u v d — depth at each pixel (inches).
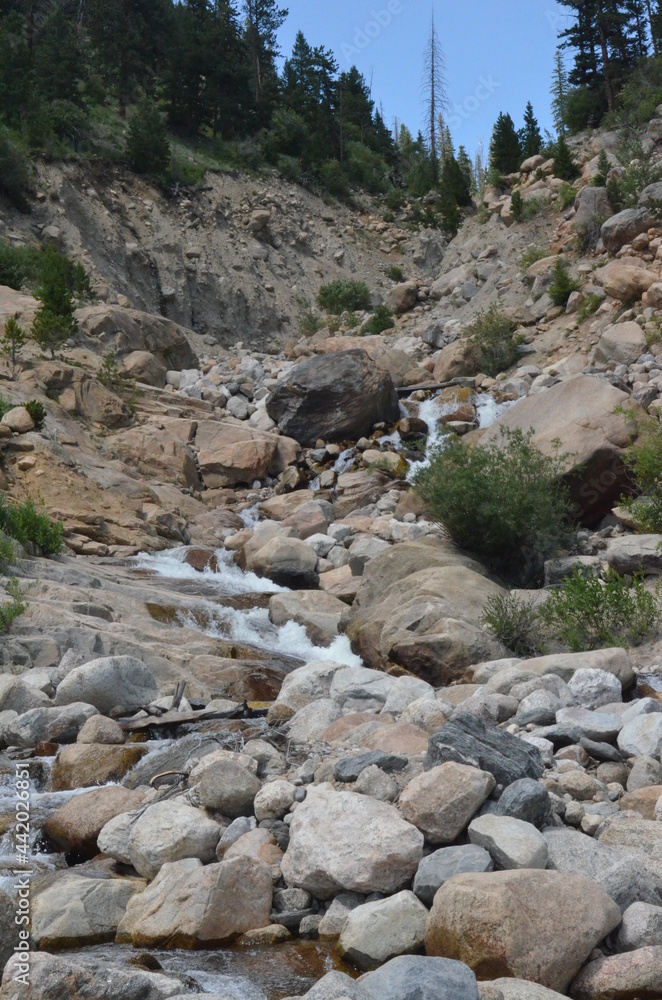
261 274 1793.8
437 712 304.2
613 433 655.8
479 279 1457.9
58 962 169.3
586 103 1951.3
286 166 2090.3
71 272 1247.5
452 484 575.8
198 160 1978.3
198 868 212.7
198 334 1612.9
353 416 960.9
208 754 275.1
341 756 279.4
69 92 1883.6
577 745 270.7
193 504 856.3
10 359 903.1
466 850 203.6
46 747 338.0
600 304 1103.6
